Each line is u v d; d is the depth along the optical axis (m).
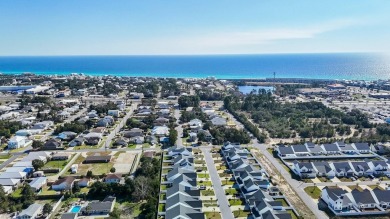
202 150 139.38
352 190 95.69
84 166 120.69
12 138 145.75
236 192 99.31
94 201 93.88
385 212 87.69
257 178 106.19
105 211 87.56
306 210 89.00
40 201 95.00
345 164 115.44
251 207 87.75
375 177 112.31
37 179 104.38
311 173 111.25
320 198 96.31
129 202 93.62
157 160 122.00
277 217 80.00
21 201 93.44
